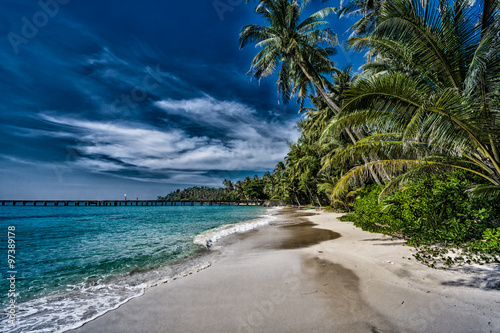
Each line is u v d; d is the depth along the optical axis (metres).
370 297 3.21
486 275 3.58
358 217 13.38
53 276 5.29
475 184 5.62
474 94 4.48
